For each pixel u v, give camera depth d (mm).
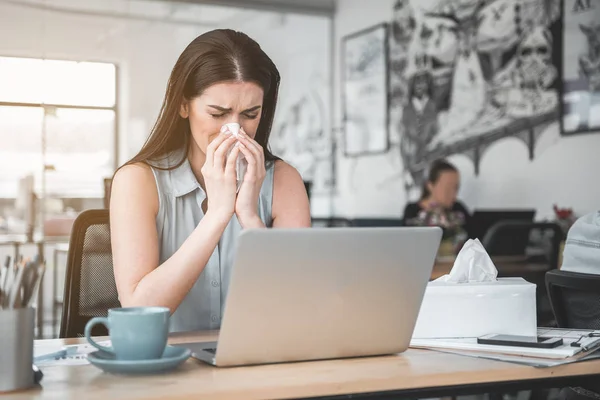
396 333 1071
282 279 965
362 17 6543
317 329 1020
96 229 1641
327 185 6949
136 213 1403
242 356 992
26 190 5504
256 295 961
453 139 5488
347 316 1030
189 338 1263
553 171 4664
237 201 1335
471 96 5301
